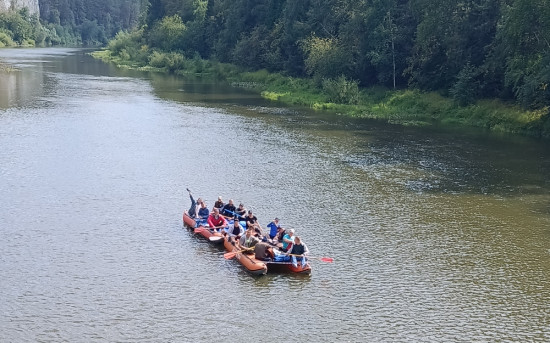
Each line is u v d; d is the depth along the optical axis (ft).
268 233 81.61
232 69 320.50
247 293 68.49
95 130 155.74
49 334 58.95
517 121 165.37
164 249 80.23
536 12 156.15
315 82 241.35
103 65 391.86
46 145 136.05
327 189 107.96
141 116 180.55
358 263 76.89
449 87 199.21
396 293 69.05
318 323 62.34
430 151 139.85
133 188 105.29
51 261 75.15
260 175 115.75
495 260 78.48
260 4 329.72
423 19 200.34
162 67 382.63
